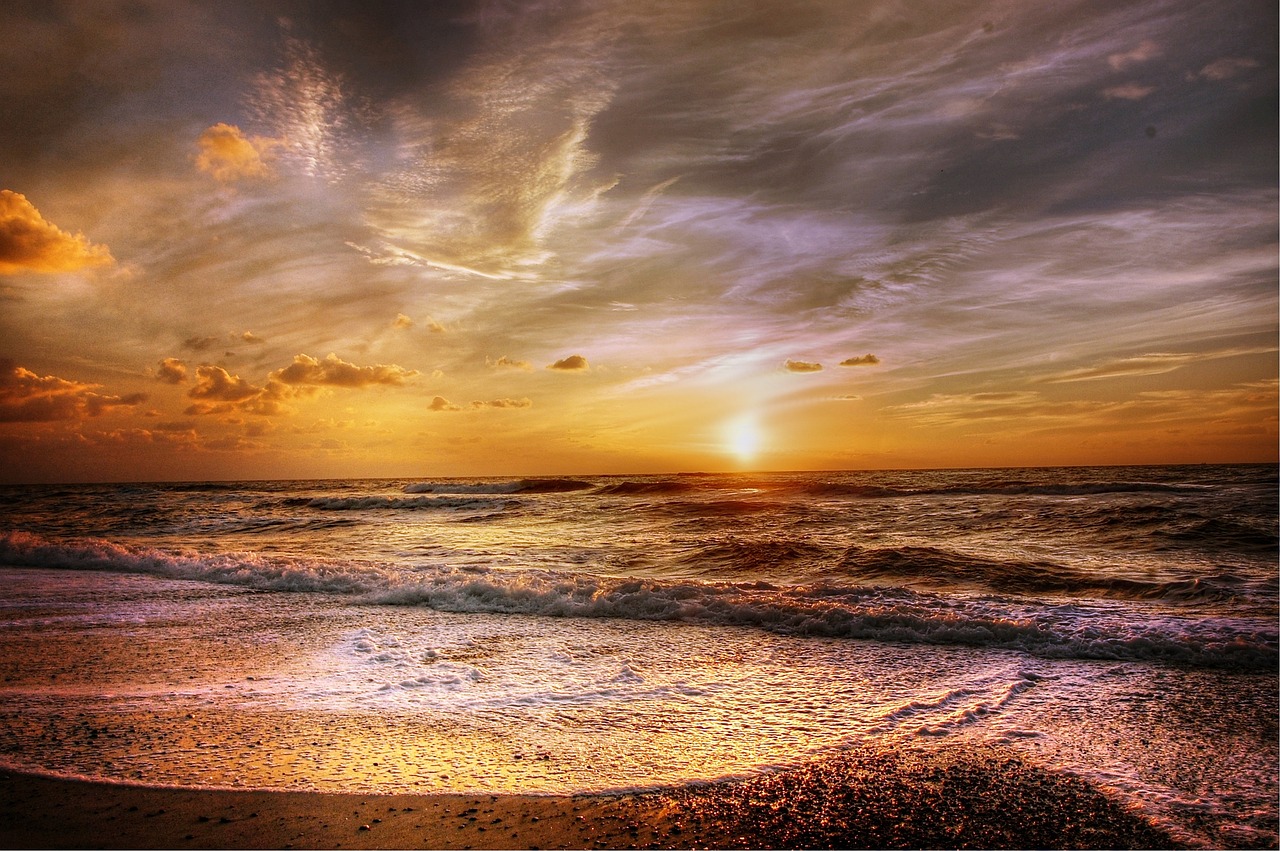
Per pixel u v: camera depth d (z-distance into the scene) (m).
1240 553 13.32
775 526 20.00
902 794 3.86
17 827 3.42
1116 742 4.62
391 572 11.36
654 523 22.14
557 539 18.56
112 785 3.92
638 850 3.28
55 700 5.52
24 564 13.96
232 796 3.79
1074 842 3.38
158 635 7.84
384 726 4.93
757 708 5.33
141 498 50.28
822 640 7.52
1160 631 7.24
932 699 5.52
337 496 46.31
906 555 12.48
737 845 3.33
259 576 11.55
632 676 6.20
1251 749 4.46
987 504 23.69
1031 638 7.24
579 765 4.24
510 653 7.00
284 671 6.36
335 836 3.36
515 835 3.39
